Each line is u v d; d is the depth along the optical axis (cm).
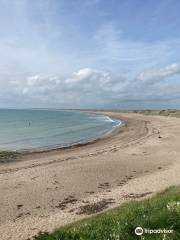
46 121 10938
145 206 951
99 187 2194
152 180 2350
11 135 5956
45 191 2100
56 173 2611
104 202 1856
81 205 1817
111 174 2573
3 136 5766
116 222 696
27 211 1730
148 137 5034
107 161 3114
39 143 4859
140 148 3916
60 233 659
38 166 2922
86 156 3431
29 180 2386
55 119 12619
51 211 1727
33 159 3328
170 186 2052
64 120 11850
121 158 3269
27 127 7888
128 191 2072
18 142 4966
